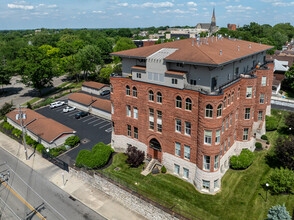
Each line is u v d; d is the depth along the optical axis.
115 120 45.38
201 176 35.06
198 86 34.06
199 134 33.84
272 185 33.72
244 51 42.22
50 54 127.56
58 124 56.34
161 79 36.50
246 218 30.33
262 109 48.56
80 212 33.44
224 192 35.22
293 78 80.75
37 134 52.12
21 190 38.22
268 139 50.12
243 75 41.66
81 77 114.56
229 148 40.25
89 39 176.62
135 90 40.97
